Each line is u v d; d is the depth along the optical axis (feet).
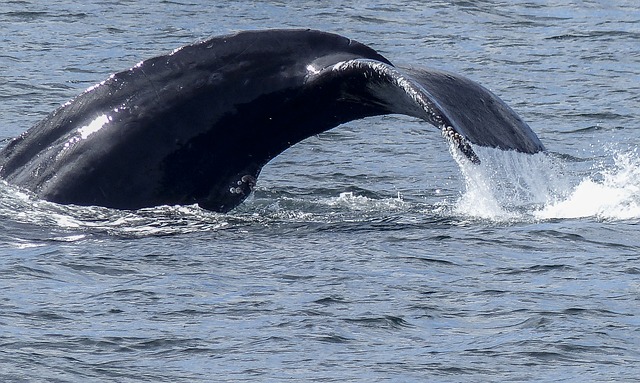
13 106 264.11
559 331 125.59
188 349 119.96
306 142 237.86
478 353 119.75
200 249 152.15
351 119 163.12
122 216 162.40
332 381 112.57
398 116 263.49
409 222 167.84
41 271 143.54
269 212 173.06
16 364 114.93
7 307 130.82
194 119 164.45
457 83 158.20
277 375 114.01
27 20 367.86
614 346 121.60
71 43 338.34
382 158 227.61
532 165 156.46
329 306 132.67
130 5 398.01
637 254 153.69
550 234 161.17
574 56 338.54
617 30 377.71
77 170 165.17
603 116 269.64
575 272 146.30
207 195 166.09
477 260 150.61
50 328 124.88
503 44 355.77
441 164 223.92
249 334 124.26
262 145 165.89
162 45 341.00
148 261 147.74
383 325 127.54
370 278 142.51
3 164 169.48
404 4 414.21
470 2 419.33
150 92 165.99
